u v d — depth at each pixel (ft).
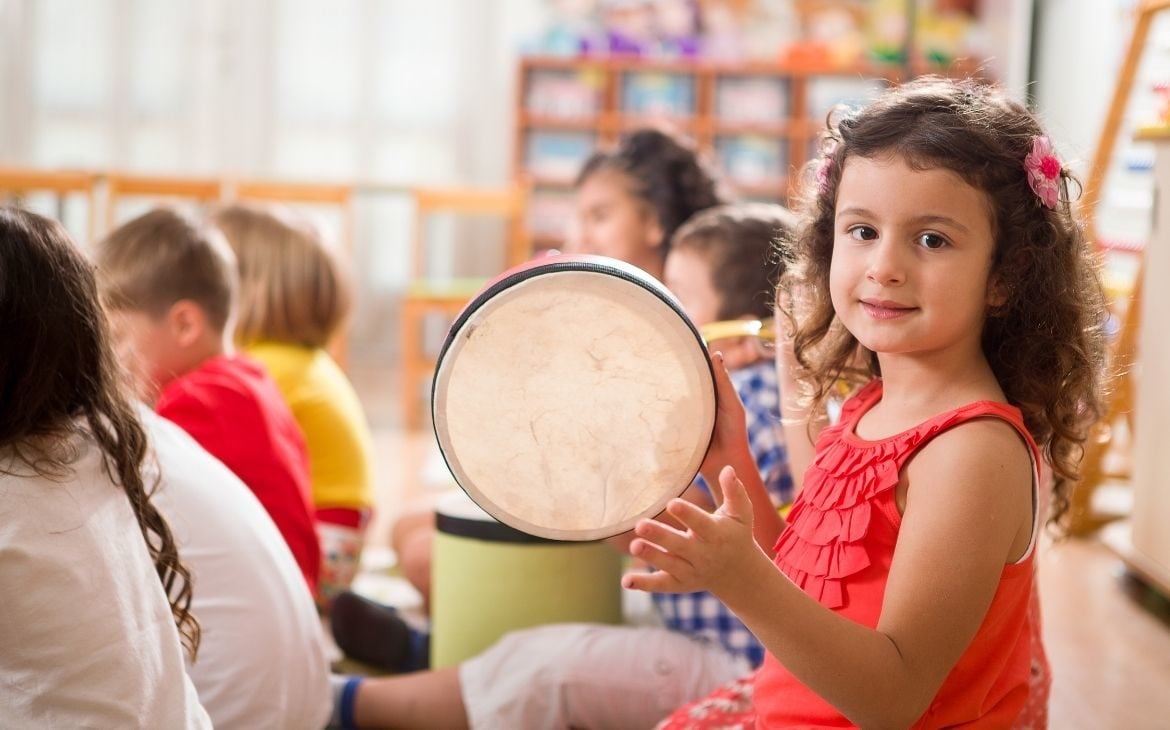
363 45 20.02
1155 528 7.70
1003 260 3.53
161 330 6.45
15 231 3.79
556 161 19.48
